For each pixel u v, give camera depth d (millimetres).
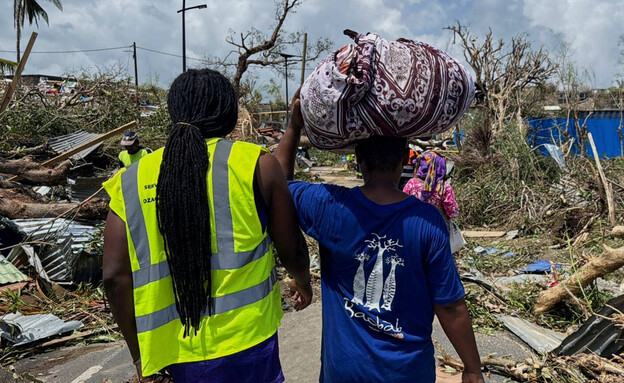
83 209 5875
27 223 6066
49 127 14758
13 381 3607
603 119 18141
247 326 1544
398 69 1514
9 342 4094
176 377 1591
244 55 20078
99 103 17156
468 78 1613
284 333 4031
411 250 1582
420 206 1612
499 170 9922
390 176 1665
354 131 1579
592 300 4332
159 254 1539
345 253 1648
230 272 1528
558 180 9359
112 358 3869
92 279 5418
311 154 27125
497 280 5340
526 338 3748
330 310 1726
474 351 1640
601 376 2947
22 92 15727
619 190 8070
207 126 1607
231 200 1527
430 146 9367
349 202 1649
